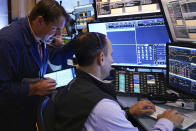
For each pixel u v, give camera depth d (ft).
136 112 3.60
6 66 3.72
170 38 4.67
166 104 4.14
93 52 2.85
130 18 4.93
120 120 2.43
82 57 2.87
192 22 4.10
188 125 3.19
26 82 4.03
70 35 6.73
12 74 3.98
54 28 4.00
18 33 3.96
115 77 5.00
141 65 5.24
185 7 4.02
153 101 4.29
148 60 5.10
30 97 4.49
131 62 5.37
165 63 4.86
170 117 3.13
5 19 10.53
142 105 3.69
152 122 3.46
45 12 3.78
